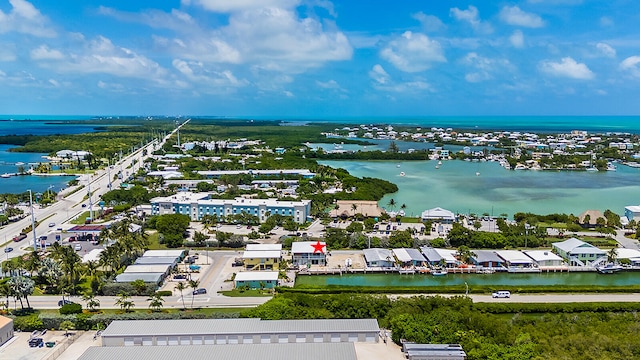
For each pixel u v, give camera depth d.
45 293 143.38
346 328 107.50
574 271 169.12
